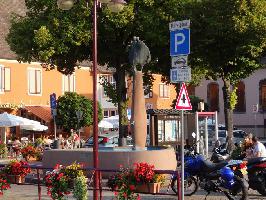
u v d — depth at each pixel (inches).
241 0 1272.1
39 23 1382.9
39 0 1384.1
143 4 1366.9
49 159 998.4
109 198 762.2
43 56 1343.5
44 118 2208.4
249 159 760.3
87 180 645.9
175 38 548.7
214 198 756.6
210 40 1332.4
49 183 607.2
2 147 1672.0
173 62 549.0
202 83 3051.2
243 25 1270.9
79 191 588.7
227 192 705.0
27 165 690.2
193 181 753.6
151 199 738.8
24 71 2236.7
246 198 696.4
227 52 1350.9
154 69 1512.1
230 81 1470.2
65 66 1509.6
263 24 1267.2
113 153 932.0
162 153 933.8
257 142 900.6
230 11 1289.4
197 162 722.2
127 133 1456.7
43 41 1334.9
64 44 1366.9
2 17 2324.1
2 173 689.6
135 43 995.3
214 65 1401.3
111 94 1472.7
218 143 964.6
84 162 956.0
